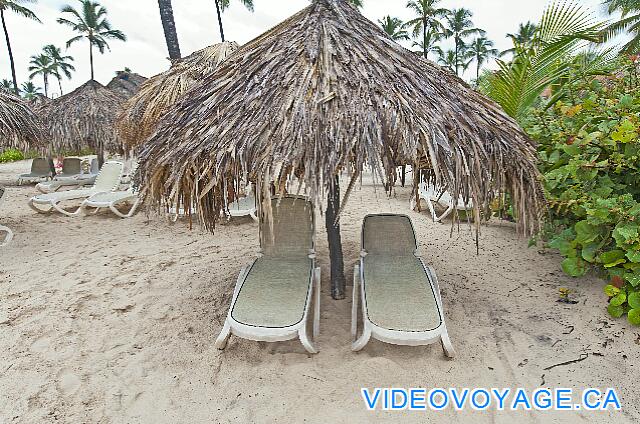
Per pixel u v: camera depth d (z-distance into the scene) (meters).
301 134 2.82
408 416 2.81
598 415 2.80
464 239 6.43
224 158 3.00
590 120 4.88
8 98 6.91
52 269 5.46
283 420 2.80
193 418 2.83
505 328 3.85
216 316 4.18
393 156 2.89
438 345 3.58
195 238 6.85
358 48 3.51
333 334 3.77
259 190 2.84
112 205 7.96
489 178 3.12
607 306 4.04
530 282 4.79
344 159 2.79
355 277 4.21
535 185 3.61
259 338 3.17
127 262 5.73
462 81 4.12
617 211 3.81
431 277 4.03
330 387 3.09
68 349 3.61
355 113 2.89
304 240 4.38
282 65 3.40
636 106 4.53
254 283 3.79
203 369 3.33
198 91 4.00
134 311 4.29
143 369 3.34
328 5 3.92
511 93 5.91
